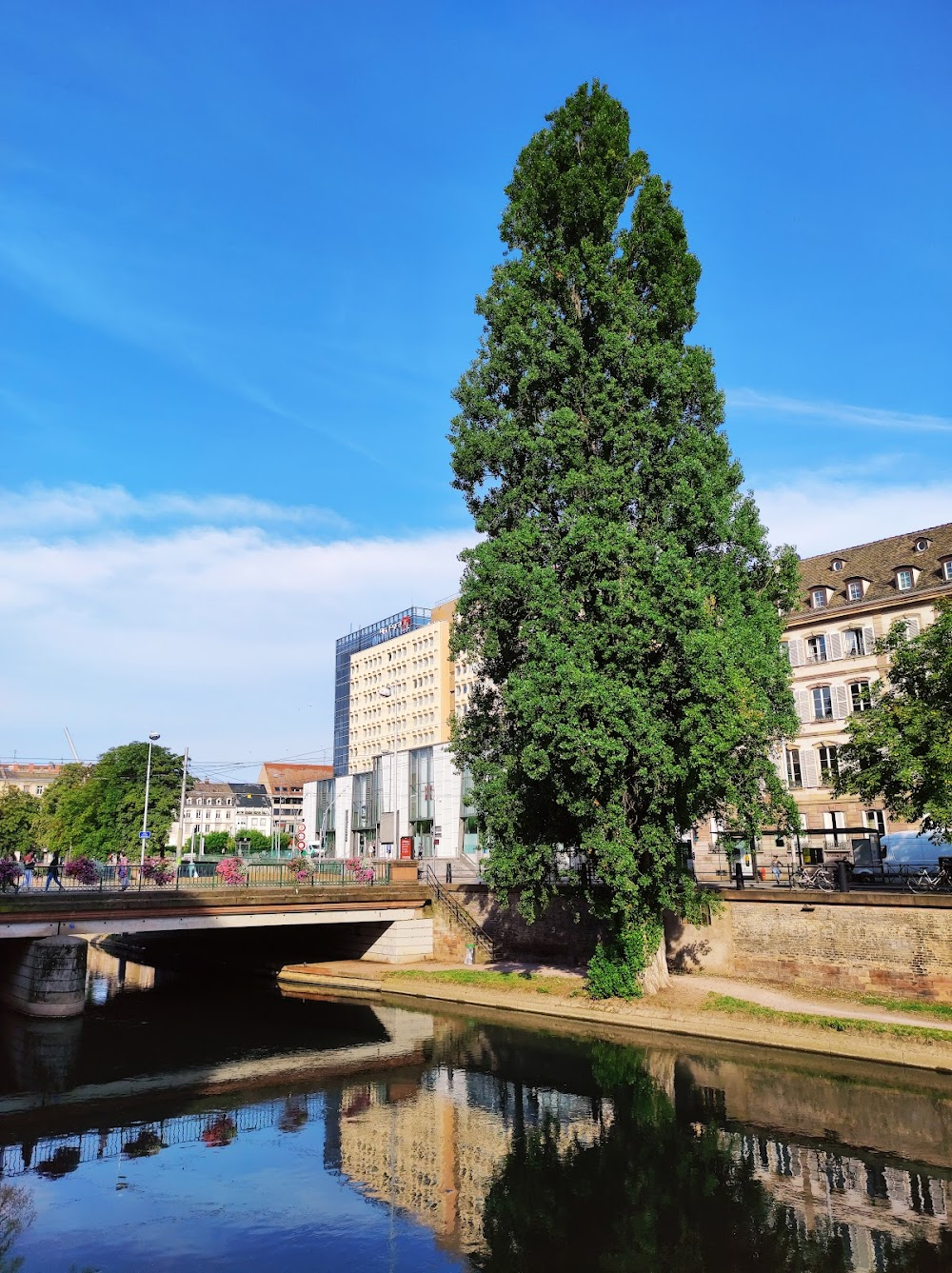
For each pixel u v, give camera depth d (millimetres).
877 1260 13102
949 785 26547
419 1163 17641
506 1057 25984
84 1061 26734
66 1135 19719
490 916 41875
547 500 27953
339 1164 17703
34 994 33875
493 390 30297
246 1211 15539
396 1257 13703
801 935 29828
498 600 27516
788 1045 24953
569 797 26328
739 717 24797
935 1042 22781
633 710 24547
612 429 27484
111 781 72875
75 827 73500
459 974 37281
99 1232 14742
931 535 47750
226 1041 29438
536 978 34969
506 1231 14523
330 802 109812
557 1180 16547
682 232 30156
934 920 26500
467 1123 20031
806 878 32875
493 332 30219
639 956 29625
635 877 27828
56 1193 16422
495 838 29938
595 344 29766
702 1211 14984
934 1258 13117
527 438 28016
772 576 31062
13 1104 22078
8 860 43562
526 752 25641
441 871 60875
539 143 30031
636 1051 25781
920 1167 16516
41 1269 13406
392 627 136375
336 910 40781
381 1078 24172
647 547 25656
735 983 30750
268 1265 13469
